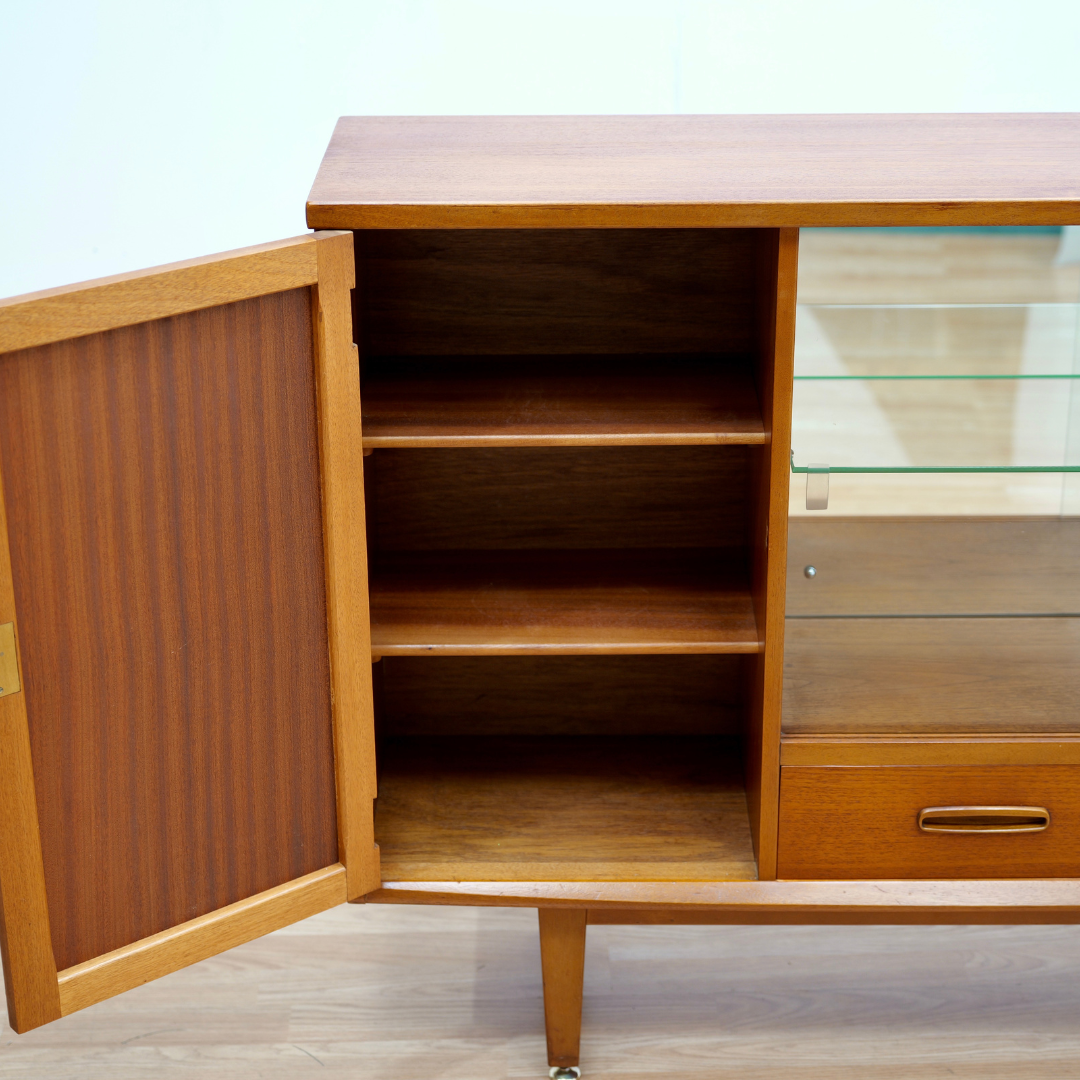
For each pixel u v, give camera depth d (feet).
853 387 4.48
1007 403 4.56
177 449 3.60
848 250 5.09
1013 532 4.80
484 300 5.23
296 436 3.83
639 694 5.80
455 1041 5.25
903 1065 5.10
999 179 4.06
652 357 5.25
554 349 5.30
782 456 4.14
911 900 4.67
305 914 4.33
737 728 5.83
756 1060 5.13
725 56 9.14
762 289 4.48
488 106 9.11
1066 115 5.21
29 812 3.60
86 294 3.27
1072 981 5.58
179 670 3.81
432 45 8.95
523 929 5.95
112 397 3.44
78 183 8.89
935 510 4.79
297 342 3.75
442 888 4.69
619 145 4.73
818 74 9.26
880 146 4.62
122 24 8.61
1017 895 4.67
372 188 4.04
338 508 3.94
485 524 5.51
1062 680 4.77
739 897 4.69
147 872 3.93
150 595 3.67
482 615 4.80
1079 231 4.99
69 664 3.58
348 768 4.25
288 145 9.00
